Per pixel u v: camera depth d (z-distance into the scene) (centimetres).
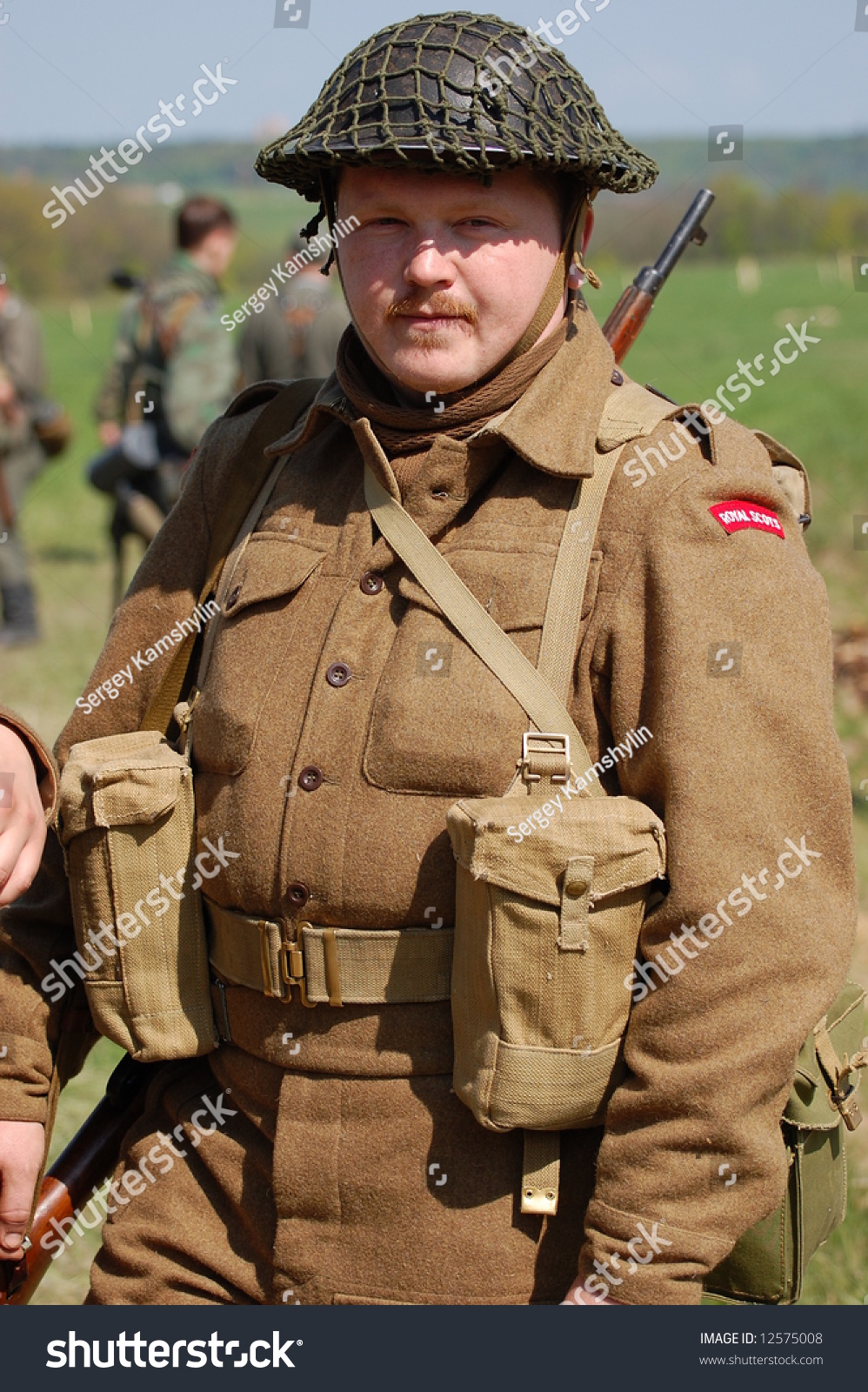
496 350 195
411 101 185
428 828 190
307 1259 197
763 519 192
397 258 192
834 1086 205
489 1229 193
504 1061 183
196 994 215
